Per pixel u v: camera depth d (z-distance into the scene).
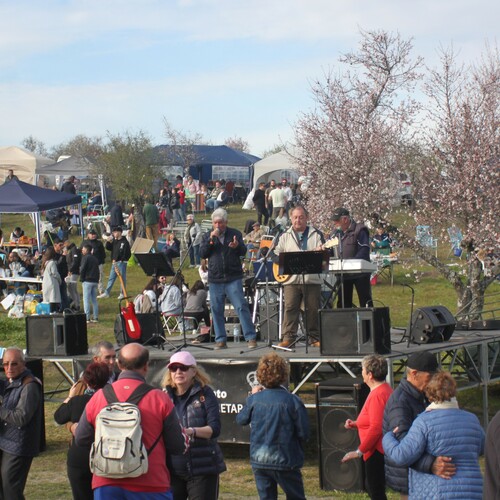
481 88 20.31
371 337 10.43
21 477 8.10
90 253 21.00
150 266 12.16
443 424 5.91
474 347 13.70
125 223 33.69
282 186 34.47
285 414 7.80
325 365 14.10
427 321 11.71
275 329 13.20
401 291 23.45
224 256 11.79
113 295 24.39
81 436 6.19
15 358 8.09
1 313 23.09
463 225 19.41
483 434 6.06
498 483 4.43
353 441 9.77
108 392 6.16
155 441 6.01
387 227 19.39
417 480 5.99
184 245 30.03
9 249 29.80
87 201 41.62
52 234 31.39
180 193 36.81
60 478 10.63
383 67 27.14
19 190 27.11
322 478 9.95
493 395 14.88
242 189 46.09
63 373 12.36
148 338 12.54
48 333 12.10
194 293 16.92
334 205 23.53
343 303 11.23
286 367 7.99
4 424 8.09
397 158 23.64
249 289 14.26
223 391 11.02
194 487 7.19
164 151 43.72
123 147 40.09
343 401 9.83
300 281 11.41
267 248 14.12
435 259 18.64
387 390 8.19
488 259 18.14
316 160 24.73
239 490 10.04
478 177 18.98
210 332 13.08
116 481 5.89
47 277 20.41
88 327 20.28
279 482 7.84
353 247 12.76
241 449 12.10
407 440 5.95
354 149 24.09
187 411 7.30
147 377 11.51
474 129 19.58
